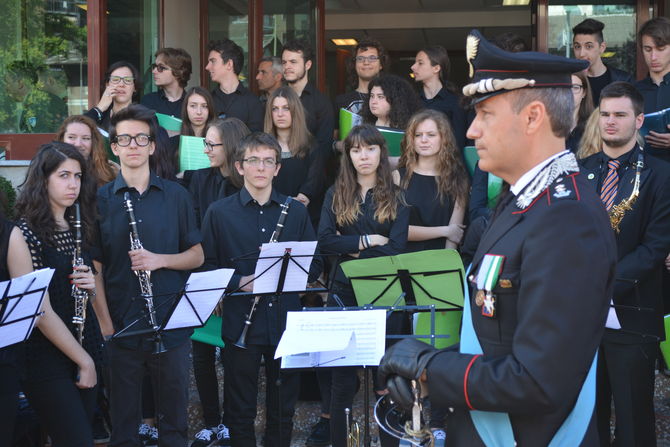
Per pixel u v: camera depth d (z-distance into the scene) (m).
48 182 3.27
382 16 10.37
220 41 5.94
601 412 3.56
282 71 6.36
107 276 3.68
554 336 1.55
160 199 3.74
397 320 3.83
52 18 6.00
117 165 4.77
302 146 5.10
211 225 4.00
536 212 1.67
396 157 4.92
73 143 4.51
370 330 3.02
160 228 3.69
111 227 3.63
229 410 3.96
